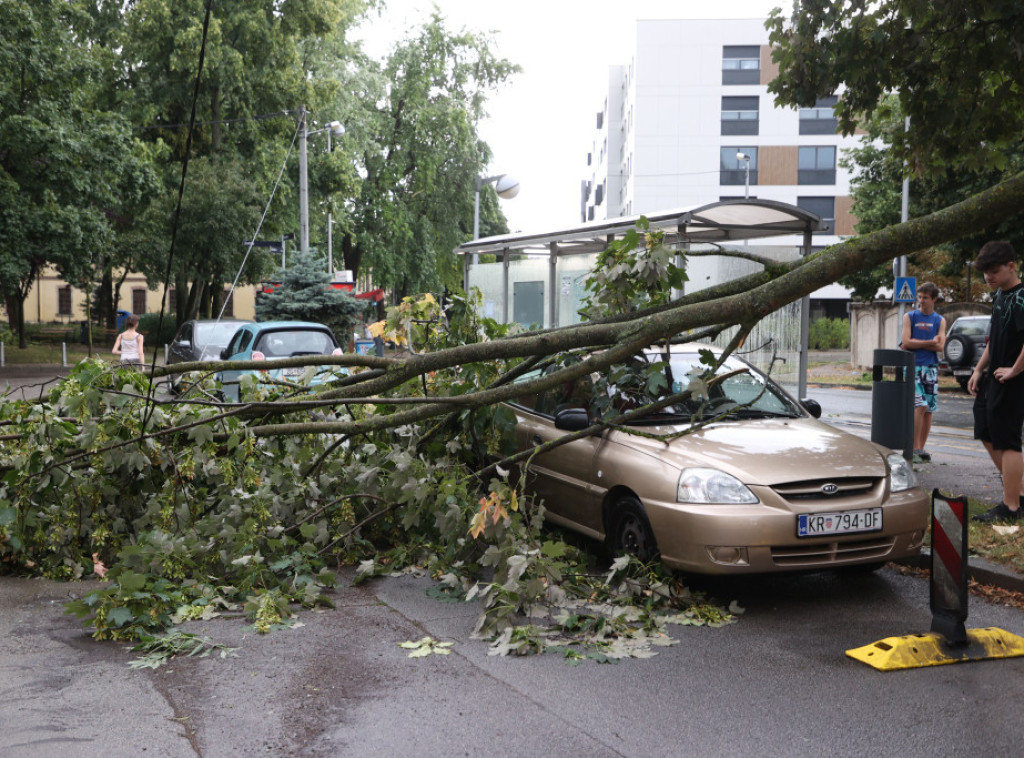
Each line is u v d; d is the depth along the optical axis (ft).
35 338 153.17
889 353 25.14
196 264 120.57
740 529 16.94
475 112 150.92
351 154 135.13
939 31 23.00
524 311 55.57
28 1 90.84
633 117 190.49
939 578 15.12
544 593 16.65
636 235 20.90
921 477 31.01
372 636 16.19
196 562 18.97
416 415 20.85
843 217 185.47
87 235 94.94
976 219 15.79
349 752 11.55
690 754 11.53
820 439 19.61
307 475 22.03
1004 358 22.03
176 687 13.70
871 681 14.01
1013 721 12.51
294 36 117.19
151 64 113.70
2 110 87.30
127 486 20.63
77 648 15.46
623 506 19.08
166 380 23.56
